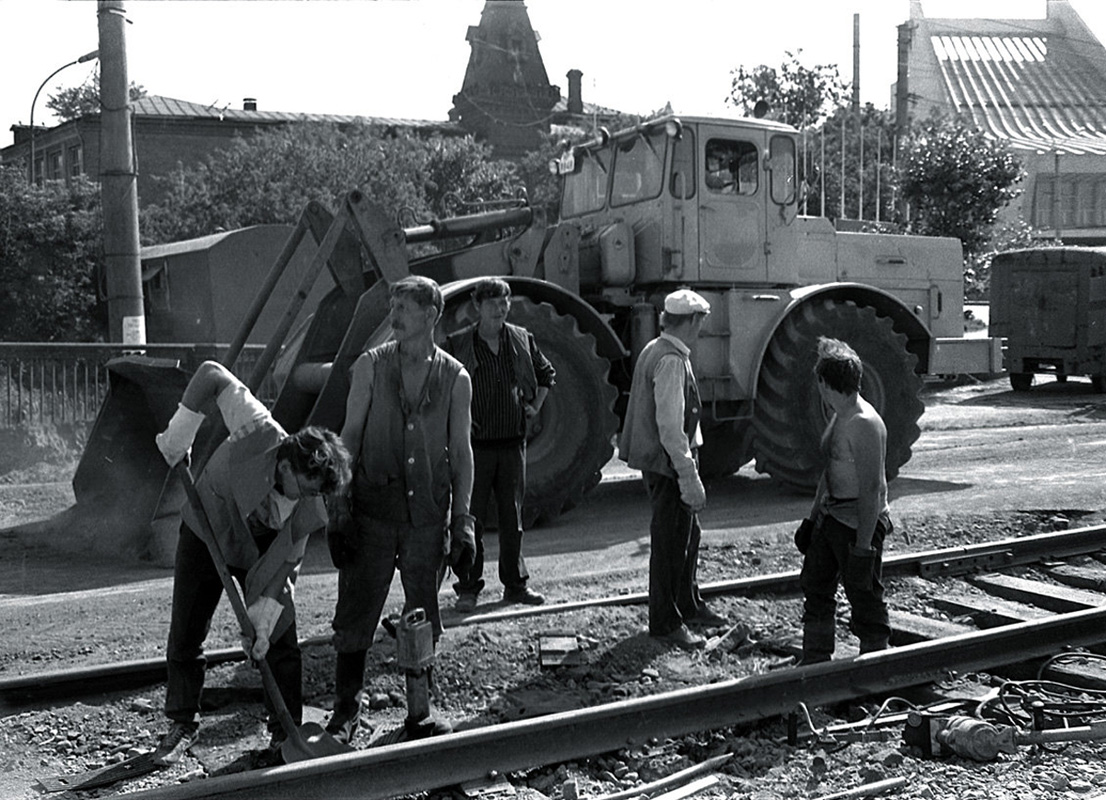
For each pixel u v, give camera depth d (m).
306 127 30.45
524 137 55.06
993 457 12.30
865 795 3.92
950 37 58.62
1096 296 19.16
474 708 5.03
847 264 12.48
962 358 12.08
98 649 5.68
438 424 4.43
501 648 5.54
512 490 6.32
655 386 5.45
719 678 5.32
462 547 4.48
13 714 4.78
